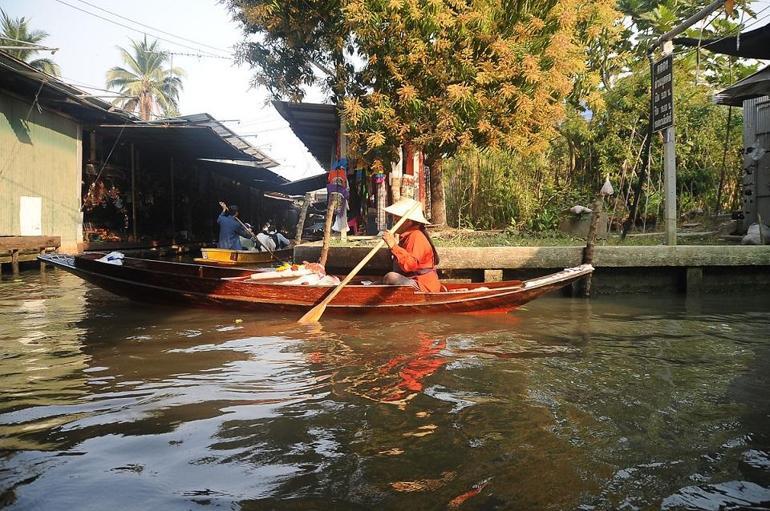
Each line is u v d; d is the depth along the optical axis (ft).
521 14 25.54
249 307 18.47
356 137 27.30
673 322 17.04
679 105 43.47
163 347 13.34
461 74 24.79
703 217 42.19
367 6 24.31
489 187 41.04
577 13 27.53
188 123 56.39
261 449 7.30
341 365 11.53
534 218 39.78
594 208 23.22
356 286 17.65
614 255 23.67
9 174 43.21
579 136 44.86
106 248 53.93
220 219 42.45
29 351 12.96
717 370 11.21
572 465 6.78
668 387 10.00
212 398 9.39
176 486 6.31
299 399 9.31
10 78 40.42
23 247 39.40
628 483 6.33
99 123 53.98
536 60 24.31
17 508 5.81
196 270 21.02
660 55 27.94
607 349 13.11
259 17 28.96
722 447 7.33
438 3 23.40
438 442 7.49
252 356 12.39
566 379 10.50
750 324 16.71
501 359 12.09
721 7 24.66
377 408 8.85
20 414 8.64
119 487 6.28
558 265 23.72
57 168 48.96
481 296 17.92
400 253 18.22
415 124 25.93
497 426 8.06
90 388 9.99
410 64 25.14
